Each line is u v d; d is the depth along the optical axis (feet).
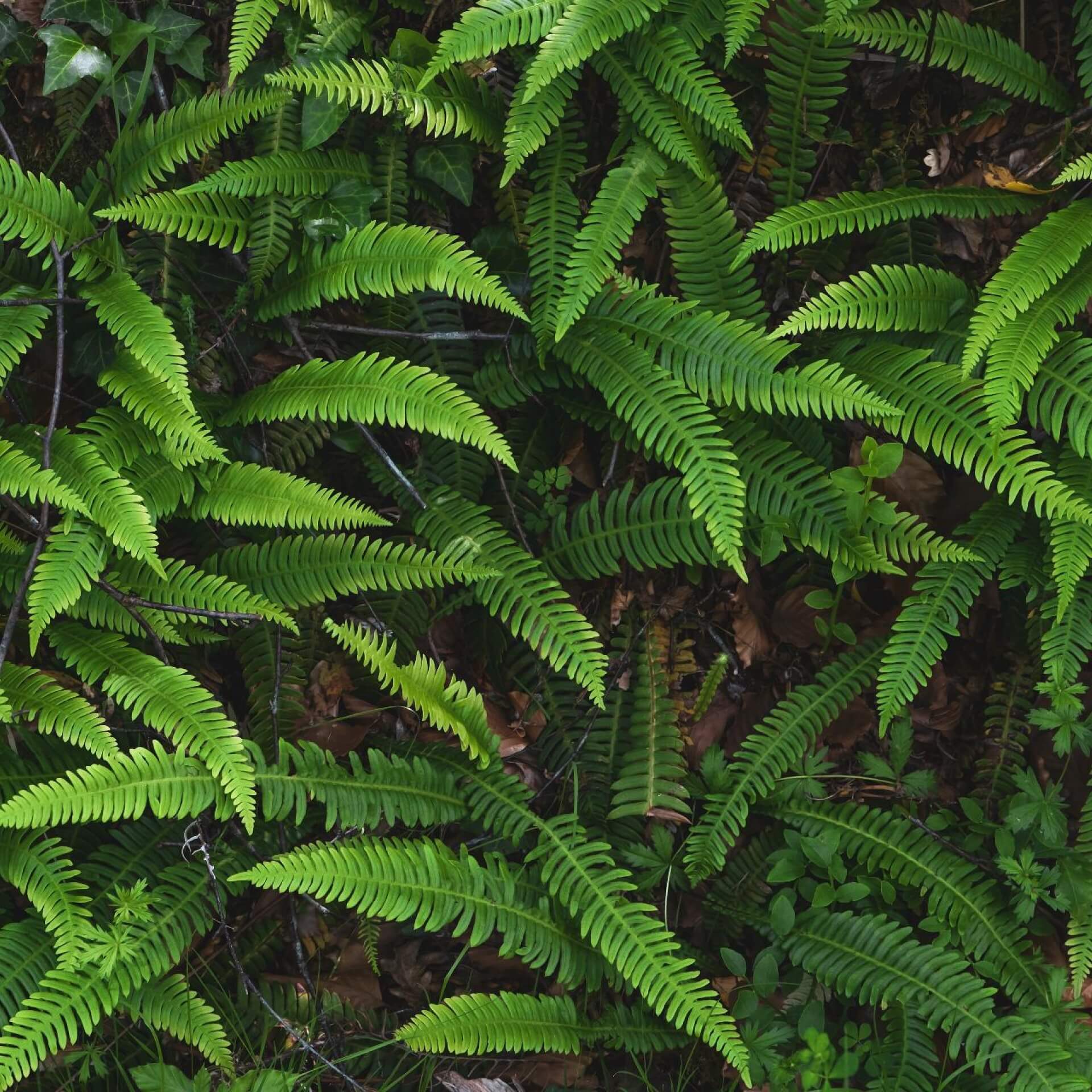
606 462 6.42
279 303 6.20
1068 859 6.23
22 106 6.29
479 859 6.29
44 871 5.97
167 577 5.94
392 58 6.18
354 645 6.07
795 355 6.34
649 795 6.29
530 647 6.38
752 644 6.43
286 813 6.06
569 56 6.06
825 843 6.23
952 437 6.13
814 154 6.32
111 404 6.27
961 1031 6.11
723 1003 6.24
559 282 6.22
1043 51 6.43
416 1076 6.16
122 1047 6.11
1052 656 6.21
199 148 6.12
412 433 6.35
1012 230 6.42
